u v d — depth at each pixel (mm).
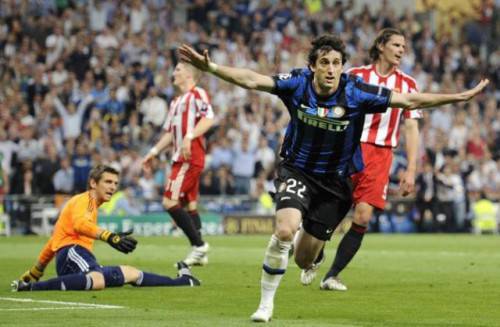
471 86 113750
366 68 37719
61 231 33281
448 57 114250
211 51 101375
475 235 88125
